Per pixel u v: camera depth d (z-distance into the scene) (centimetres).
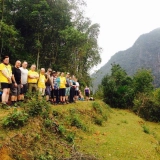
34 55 3350
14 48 3027
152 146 1166
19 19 3312
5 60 869
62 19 3388
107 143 1005
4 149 584
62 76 1309
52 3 3475
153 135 1609
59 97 1314
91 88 3634
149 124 2427
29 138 691
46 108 941
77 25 3734
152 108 2772
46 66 3472
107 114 1914
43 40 3456
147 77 3244
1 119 734
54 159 680
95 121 1428
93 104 1667
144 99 2834
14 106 877
